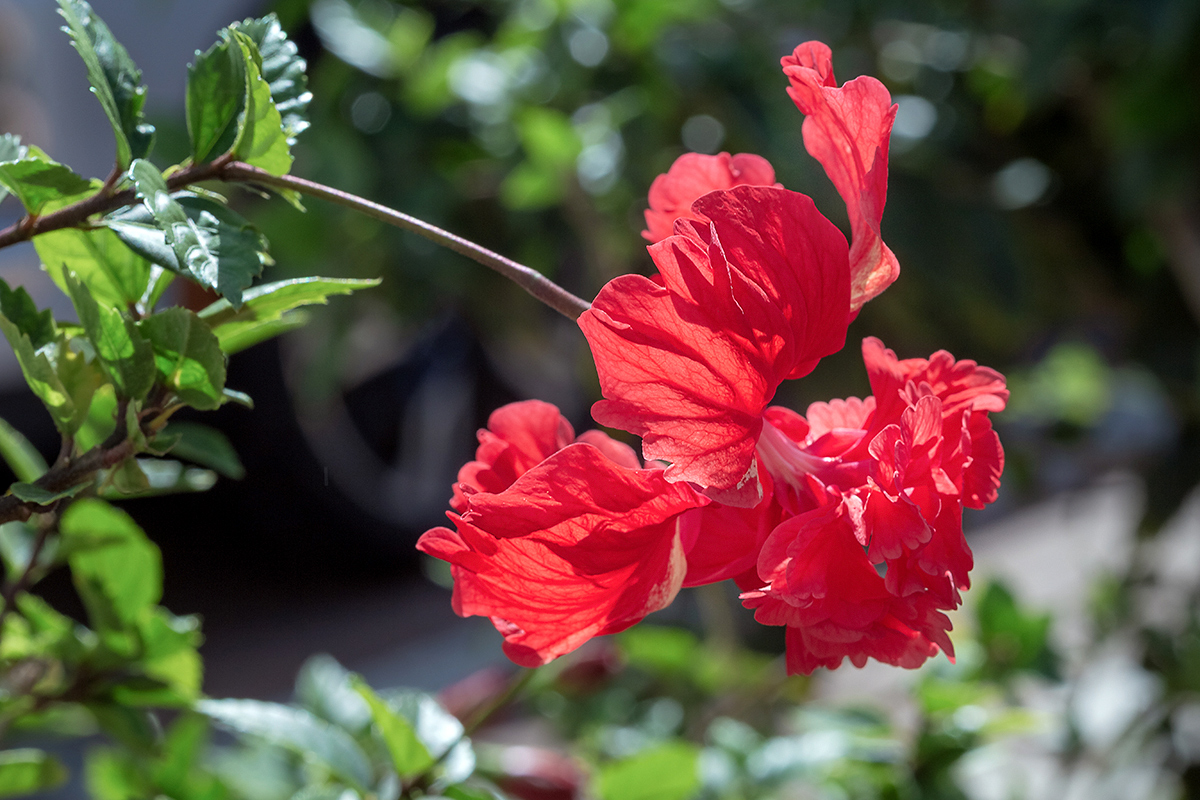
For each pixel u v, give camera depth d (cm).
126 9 148
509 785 73
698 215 52
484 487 55
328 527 204
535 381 210
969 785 120
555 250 121
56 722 71
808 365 54
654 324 51
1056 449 147
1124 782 126
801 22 121
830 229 53
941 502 53
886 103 54
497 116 114
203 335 54
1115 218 131
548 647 53
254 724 64
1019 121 128
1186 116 108
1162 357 130
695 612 132
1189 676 114
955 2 119
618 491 52
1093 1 102
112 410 59
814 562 53
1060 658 96
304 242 108
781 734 107
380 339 195
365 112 115
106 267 57
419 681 177
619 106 112
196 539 220
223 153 55
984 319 124
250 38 56
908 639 54
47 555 66
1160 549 134
